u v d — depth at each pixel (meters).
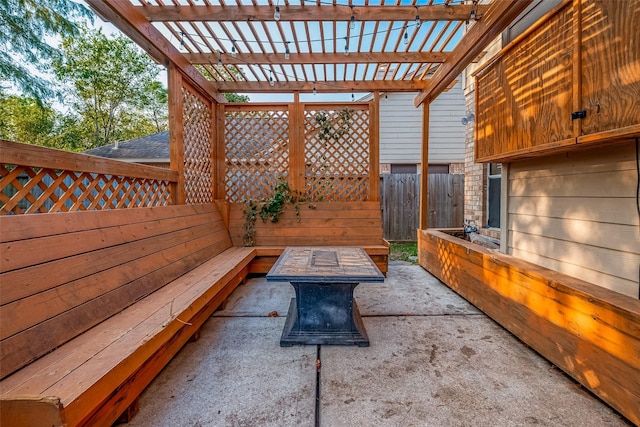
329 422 1.54
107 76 12.95
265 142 4.89
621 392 1.50
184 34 3.24
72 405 1.07
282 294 3.62
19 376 1.21
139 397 1.73
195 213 3.76
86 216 2.02
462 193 7.21
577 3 1.85
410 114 8.28
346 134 4.92
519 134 2.49
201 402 1.69
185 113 3.80
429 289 3.76
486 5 2.67
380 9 2.83
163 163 7.91
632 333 1.45
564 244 2.53
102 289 1.88
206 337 2.51
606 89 1.68
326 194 4.90
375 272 2.35
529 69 2.35
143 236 2.54
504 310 2.56
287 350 2.29
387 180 7.19
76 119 12.95
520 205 3.08
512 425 1.51
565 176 2.52
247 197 4.91
